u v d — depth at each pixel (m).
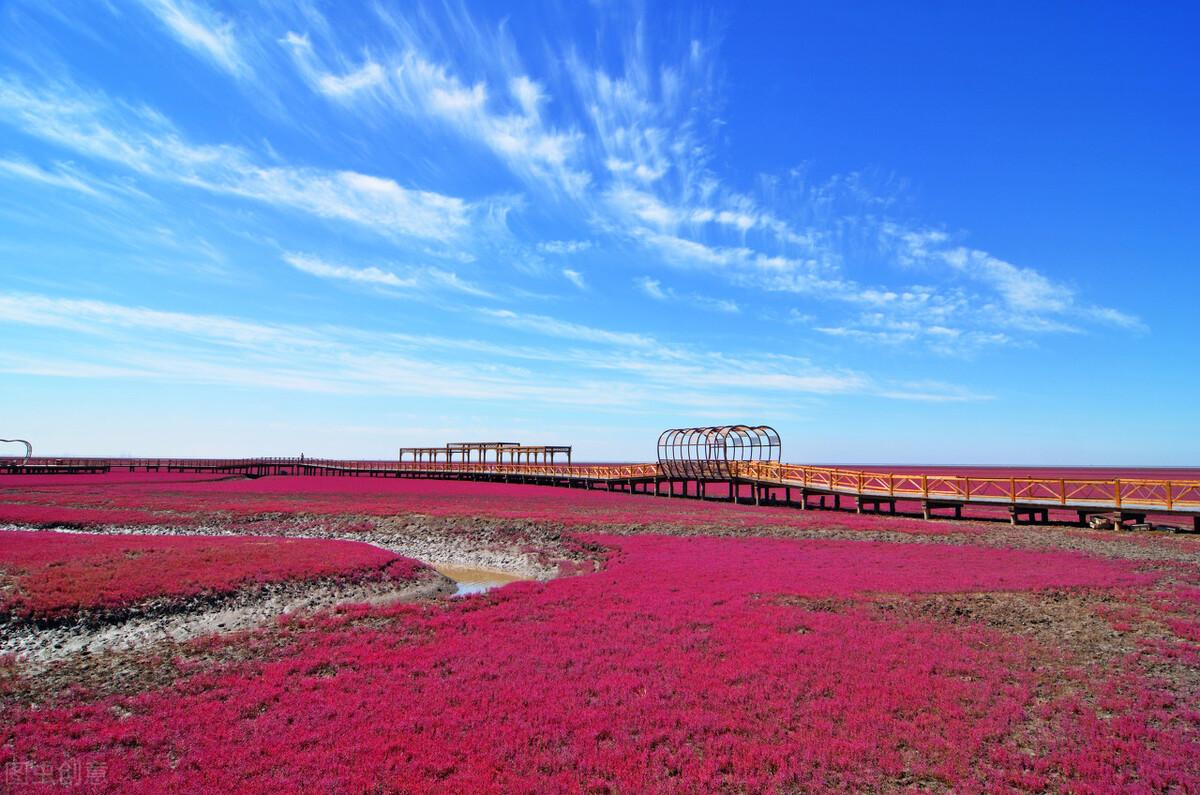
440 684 12.53
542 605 18.69
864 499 41.59
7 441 106.50
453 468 94.00
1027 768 9.32
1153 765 9.23
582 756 9.59
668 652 14.28
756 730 10.45
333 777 8.97
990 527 33.44
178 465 106.81
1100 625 15.89
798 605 18.23
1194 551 25.70
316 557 25.12
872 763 9.41
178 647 15.47
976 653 13.92
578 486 74.69
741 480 50.09
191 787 8.74
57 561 22.75
